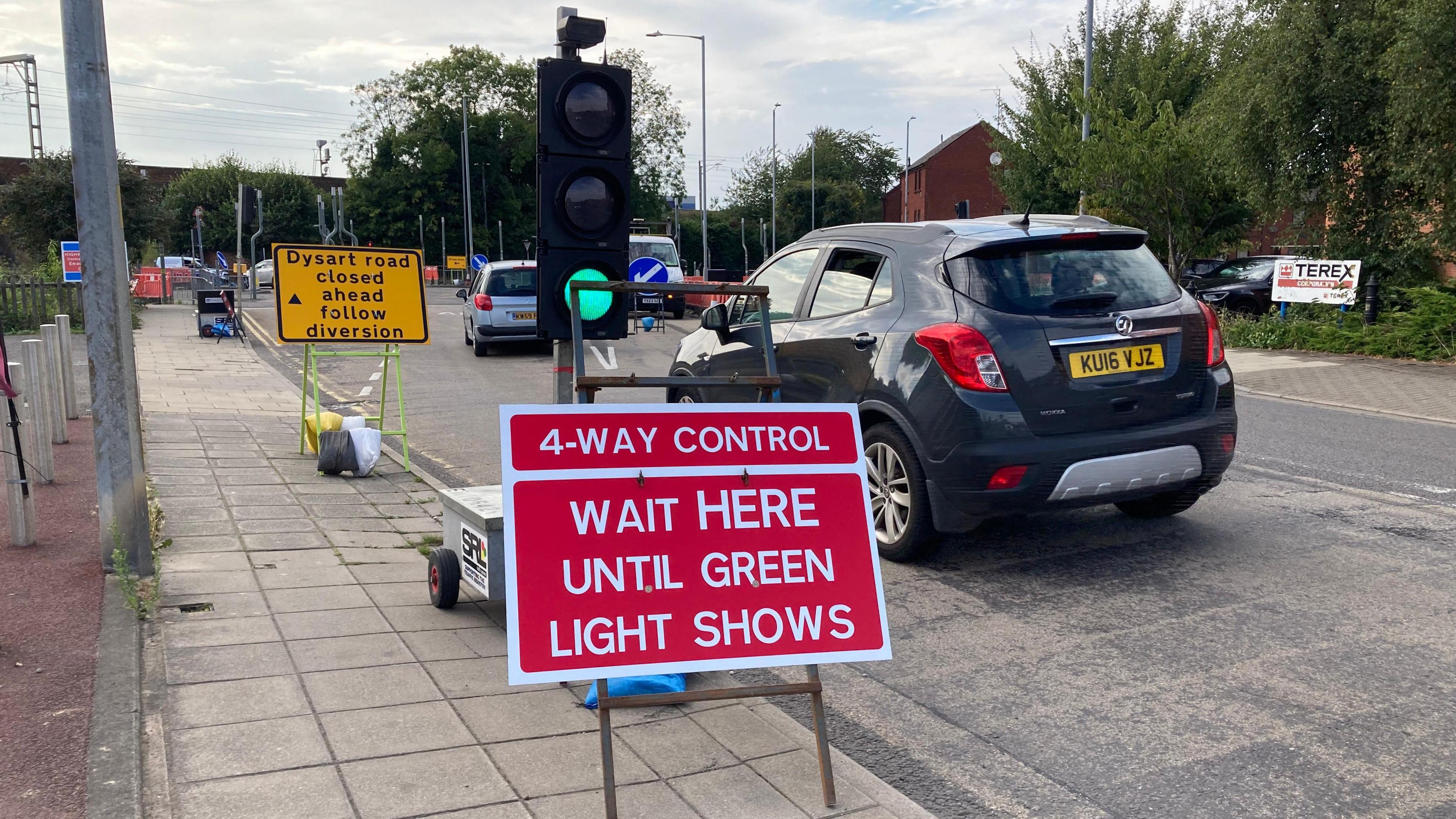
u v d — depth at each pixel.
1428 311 15.06
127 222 33.22
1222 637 4.55
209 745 3.34
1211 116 18.77
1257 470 7.78
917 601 5.09
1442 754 3.50
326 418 8.36
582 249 5.00
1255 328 17.38
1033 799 3.28
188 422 9.86
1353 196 17.36
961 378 5.12
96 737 3.32
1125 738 3.66
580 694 3.86
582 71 4.91
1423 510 6.57
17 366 6.77
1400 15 14.71
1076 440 5.16
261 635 4.34
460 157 72.44
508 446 3.13
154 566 5.07
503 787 3.12
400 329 8.39
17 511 5.47
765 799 3.10
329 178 95.88
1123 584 5.25
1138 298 5.49
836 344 5.86
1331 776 3.37
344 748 3.34
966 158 68.94
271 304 32.19
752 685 4.14
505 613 4.73
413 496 7.20
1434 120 14.63
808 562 3.29
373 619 4.59
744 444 3.34
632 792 3.11
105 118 4.75
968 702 3.99
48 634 4.24
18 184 29.72
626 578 3.11
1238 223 20.91
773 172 66.25
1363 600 4.95
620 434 3.24
